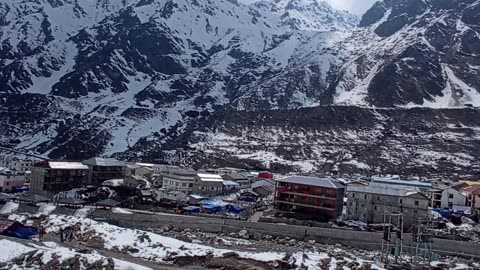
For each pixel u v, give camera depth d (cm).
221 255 7575
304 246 9506
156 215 10862
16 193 14550
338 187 12256
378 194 11594
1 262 6481
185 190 14762
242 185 16775
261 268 7162
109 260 6519
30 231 8300
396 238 9350
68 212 11412
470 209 13075
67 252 6769
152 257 7594
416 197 11281
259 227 10538
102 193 14212
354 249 9731
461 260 9044
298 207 12406
